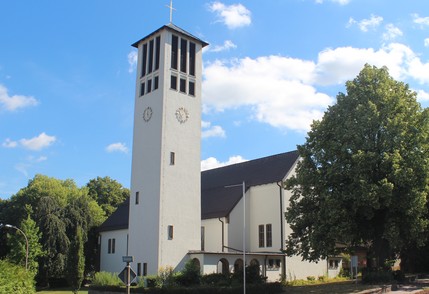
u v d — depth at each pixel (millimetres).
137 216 44375
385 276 36125
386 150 35125
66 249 56062
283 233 45938
